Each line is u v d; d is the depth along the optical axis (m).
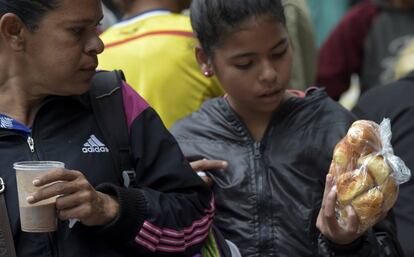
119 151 3.13
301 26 5.12
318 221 3.07
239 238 3.35
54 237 2.98
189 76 4.09
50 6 2.96
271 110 3.39
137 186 3.16
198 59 3.56
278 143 3.41
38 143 3.05
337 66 6.38
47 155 3.04
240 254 3.30
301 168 3.35
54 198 2.84
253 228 3.34
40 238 2.96
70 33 2.98
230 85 3.39
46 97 3.12
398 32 6.21
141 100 3.26
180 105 4.07
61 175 2.79
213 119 3.53
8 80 3.10
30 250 2.96
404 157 4.02
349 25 6.32
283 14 3.34
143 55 4.09
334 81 6.39
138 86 4.07
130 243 3.02
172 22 4.19
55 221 2.88
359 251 3.09
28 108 3.12
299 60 5.12
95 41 3.03
